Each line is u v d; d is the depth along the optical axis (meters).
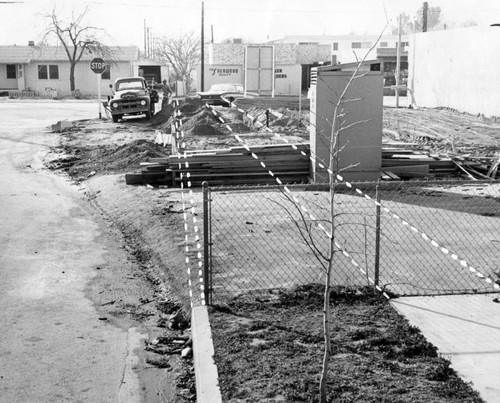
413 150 20.86
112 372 7.46
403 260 10.40
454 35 40.91
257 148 17.52
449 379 6.45
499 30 36.25
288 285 9.40
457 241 11.51
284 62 61.75
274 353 7.07
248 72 39.88
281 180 17.44
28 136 29.98
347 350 7.14
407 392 6.14
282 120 31.17
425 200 15.13
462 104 40.28
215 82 64.31
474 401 6.00
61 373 7.41
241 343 7.35
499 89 36.25
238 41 73.12
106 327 8.76
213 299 8.87
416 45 45.94
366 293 8.85
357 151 16.67
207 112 31.89
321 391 5.85
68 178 20.27
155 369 7.56
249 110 36.66
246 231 12.44
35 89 69.69
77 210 15.99
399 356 6.96
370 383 6.32
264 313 8.31
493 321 7.89
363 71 16.62
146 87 39.62
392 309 8.34
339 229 12.36
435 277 9.55
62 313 9.22
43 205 16.41
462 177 17.88
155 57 96.06
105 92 70.19
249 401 6.04
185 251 11.35
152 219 13.80
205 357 7.00
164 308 9.41
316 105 16.42
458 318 8.00
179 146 23.97
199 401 6.16
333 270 9.94
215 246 11.48
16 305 9.49
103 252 12.34
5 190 18.11
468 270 9.87
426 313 8.19
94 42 68.38
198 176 17.44
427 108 43.47
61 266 11.39
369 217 13.31
